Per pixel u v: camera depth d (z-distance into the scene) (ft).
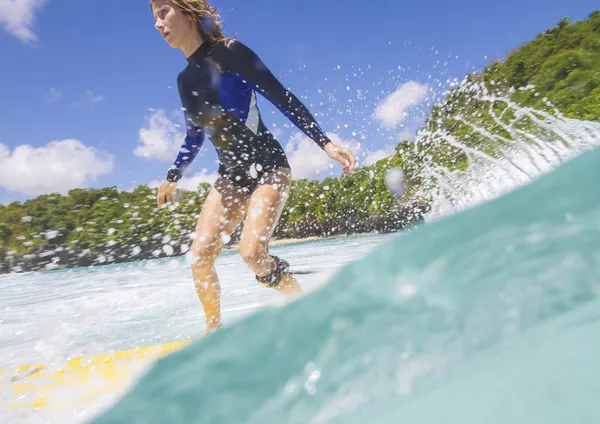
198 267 6.59
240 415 1.35
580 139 14.60
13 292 19.16
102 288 15.88
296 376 1.34
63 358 6.09
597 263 1.14
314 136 6.84
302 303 1.44
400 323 1.27
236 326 1.51
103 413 1.58
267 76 6.63
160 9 6.72
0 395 4.57
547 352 1.00
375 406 1.15
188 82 7.01
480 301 1.21
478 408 0.93
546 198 1.28
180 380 1.49
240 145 6.84
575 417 0.78
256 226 6.40
